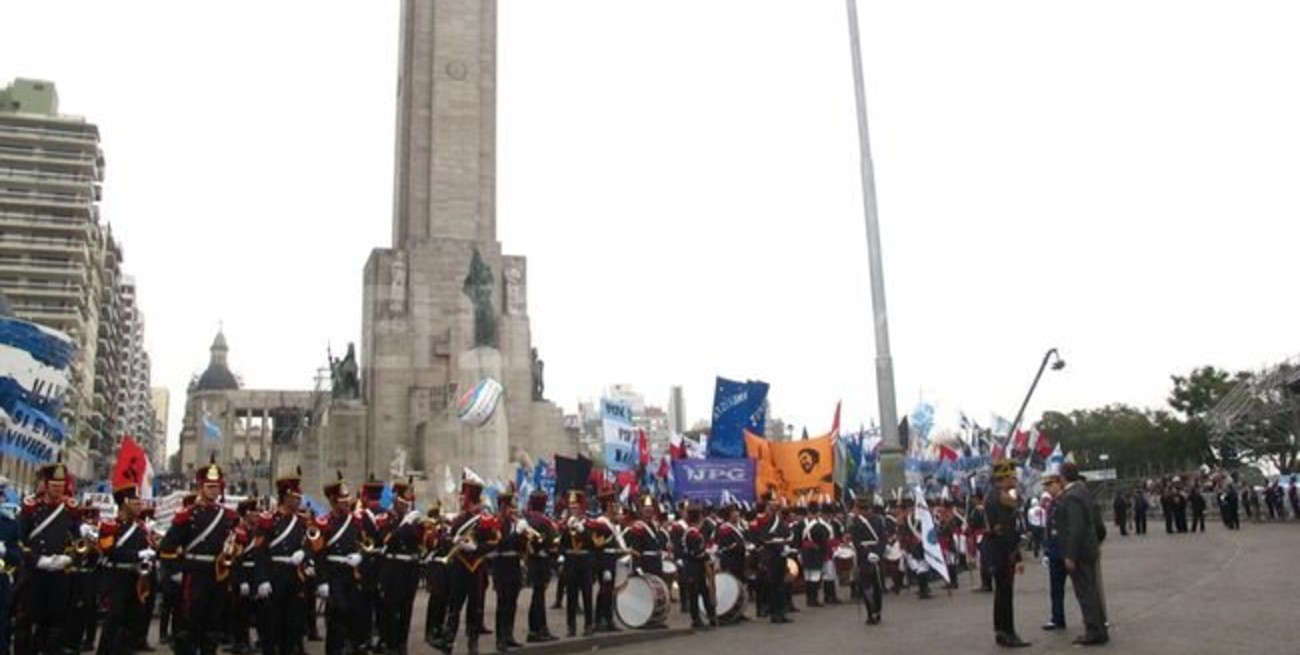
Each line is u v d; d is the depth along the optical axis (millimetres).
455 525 19516
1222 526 56219
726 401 33656
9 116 123000
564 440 71812
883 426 27375
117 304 161250
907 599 26719
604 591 21297
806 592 26500
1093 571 16250
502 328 71938
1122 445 111188
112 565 17625
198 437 167375
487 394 51125
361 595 18922
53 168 124125
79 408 119500
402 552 19047
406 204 76062
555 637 20578
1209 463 101938
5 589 16203
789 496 31016
